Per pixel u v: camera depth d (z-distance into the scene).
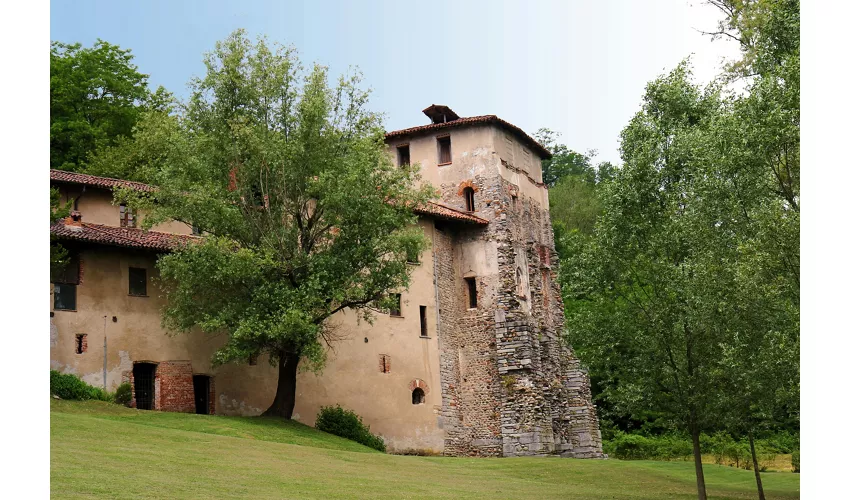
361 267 32.84
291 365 33.34
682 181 27.88
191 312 31.38
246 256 30.23
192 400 32.59
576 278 25.55
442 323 41.31
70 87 49.03
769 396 22.52
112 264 31.86
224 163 33.00
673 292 23.67
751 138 22.45
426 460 30.88
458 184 43.28
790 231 21.19
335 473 23.08
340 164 33.06
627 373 24.16
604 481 28.67
